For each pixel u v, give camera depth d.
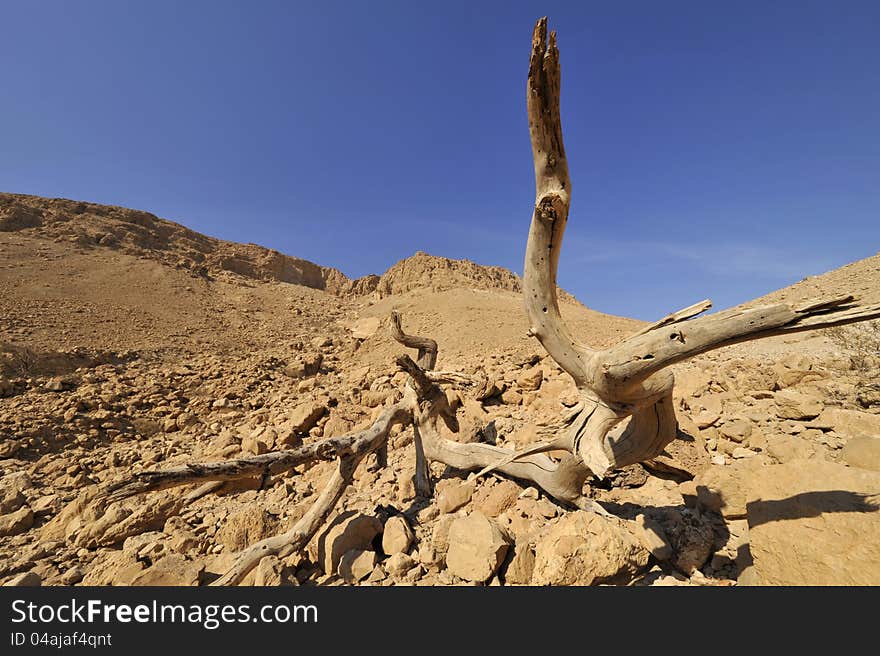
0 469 7.97
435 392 6.60
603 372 3.55
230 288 45.34
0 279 25.66
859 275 16.36
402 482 6.13
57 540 5.34
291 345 26.47
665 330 3.20
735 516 3.81
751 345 12.26
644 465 5.27
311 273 78.44
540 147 3.38
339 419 9.75
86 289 28.69
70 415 10.25
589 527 3.59
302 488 6.91
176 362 18.53
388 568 3.89
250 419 11.81
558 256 3.82
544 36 2.95
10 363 13.09
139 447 9.59
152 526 5.62
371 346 25.81
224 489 6.42
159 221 58.12
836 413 5.19
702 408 6.87
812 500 3.01
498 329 28.16
